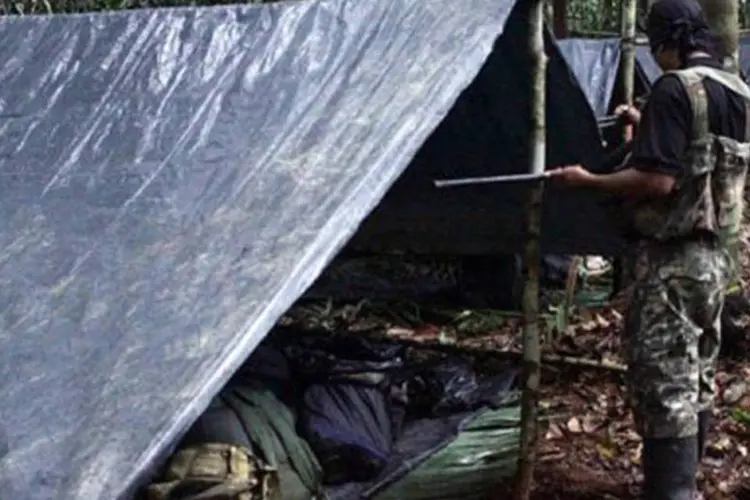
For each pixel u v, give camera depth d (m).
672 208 3.22
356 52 3.35
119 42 3.76
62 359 2.52
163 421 2.25
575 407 4.57
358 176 2.80
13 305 2.74
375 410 3.97
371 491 3.70
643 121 3.20
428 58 3.18
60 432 2.30
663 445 3.31
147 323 2.55
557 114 4.38
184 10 3.79
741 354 5.05
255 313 2.46
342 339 4.70
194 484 2.91
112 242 2.90
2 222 3.10
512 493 3.68
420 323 5.61
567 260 6.39
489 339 5.32
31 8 8.13
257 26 3.61
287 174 2.92
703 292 3.27
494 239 5.29
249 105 3.29
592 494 3.81
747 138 3.29
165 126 3.34
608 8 14.27
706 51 3.33
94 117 3.47
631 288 3.35
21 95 3.65
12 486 2.19
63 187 3.20
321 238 2.64
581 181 3.23
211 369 2.34
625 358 3.41
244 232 2.76
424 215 5.25
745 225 7.18
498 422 4.30
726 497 3.82
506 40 3.88
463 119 4.54
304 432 3.78
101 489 2.14
